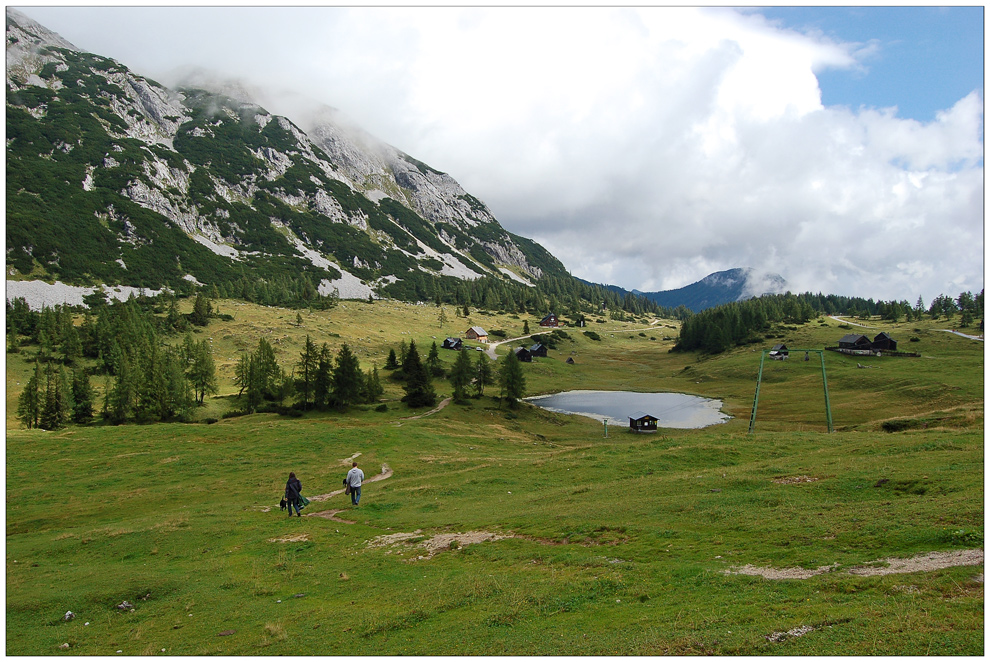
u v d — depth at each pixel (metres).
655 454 45.81
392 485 44.66
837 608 13.58
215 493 46.03
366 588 20.61
